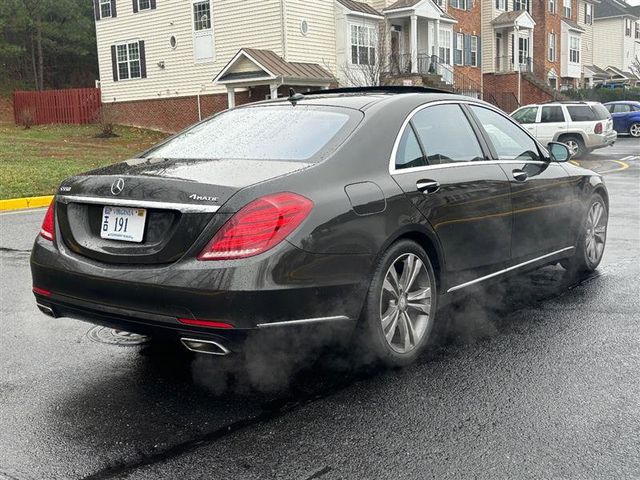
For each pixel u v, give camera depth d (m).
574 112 20.52
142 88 29.92
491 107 5.32
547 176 5.49
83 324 5.15
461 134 4.82
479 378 3.99
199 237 3.39
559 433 3.28
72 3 38.91
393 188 4.00
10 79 40.44
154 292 3.43
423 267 4.23
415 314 4.27
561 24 45.00
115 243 3.70
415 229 4.10
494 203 4.79
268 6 24.97
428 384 3.91
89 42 40.91
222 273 3.31
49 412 3.59
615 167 17.98
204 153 4.17
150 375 4.10
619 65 57.59
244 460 3.06
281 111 4.52
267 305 3.34
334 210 3.62
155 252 3.50
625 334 4.75
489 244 4.78
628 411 3.51
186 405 3.66
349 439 3.25
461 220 4.48
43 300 3.99
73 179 4.05
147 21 29.12
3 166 16.42
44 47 39.81
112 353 4.50
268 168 3.68
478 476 2.89
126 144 24.73
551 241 5.62
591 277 6.39
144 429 3.38
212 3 26.64
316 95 4.81
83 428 3.40
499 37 40.03
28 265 7.22
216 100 27.52
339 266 3.61
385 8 28.94
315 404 3.66
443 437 3.26
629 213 10.17
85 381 4.02
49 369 4.21
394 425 3.39
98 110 30.88
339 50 26.73
